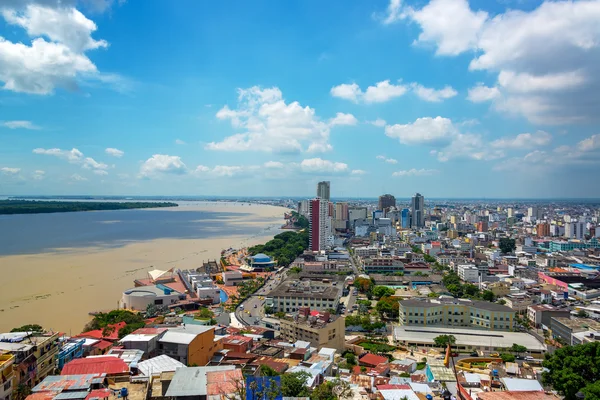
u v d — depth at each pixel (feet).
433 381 427.74
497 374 446.60
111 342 544.21
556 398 313.94
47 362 397.60
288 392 349.61
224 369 334.65
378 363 547.08
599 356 325.42
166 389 312.71
